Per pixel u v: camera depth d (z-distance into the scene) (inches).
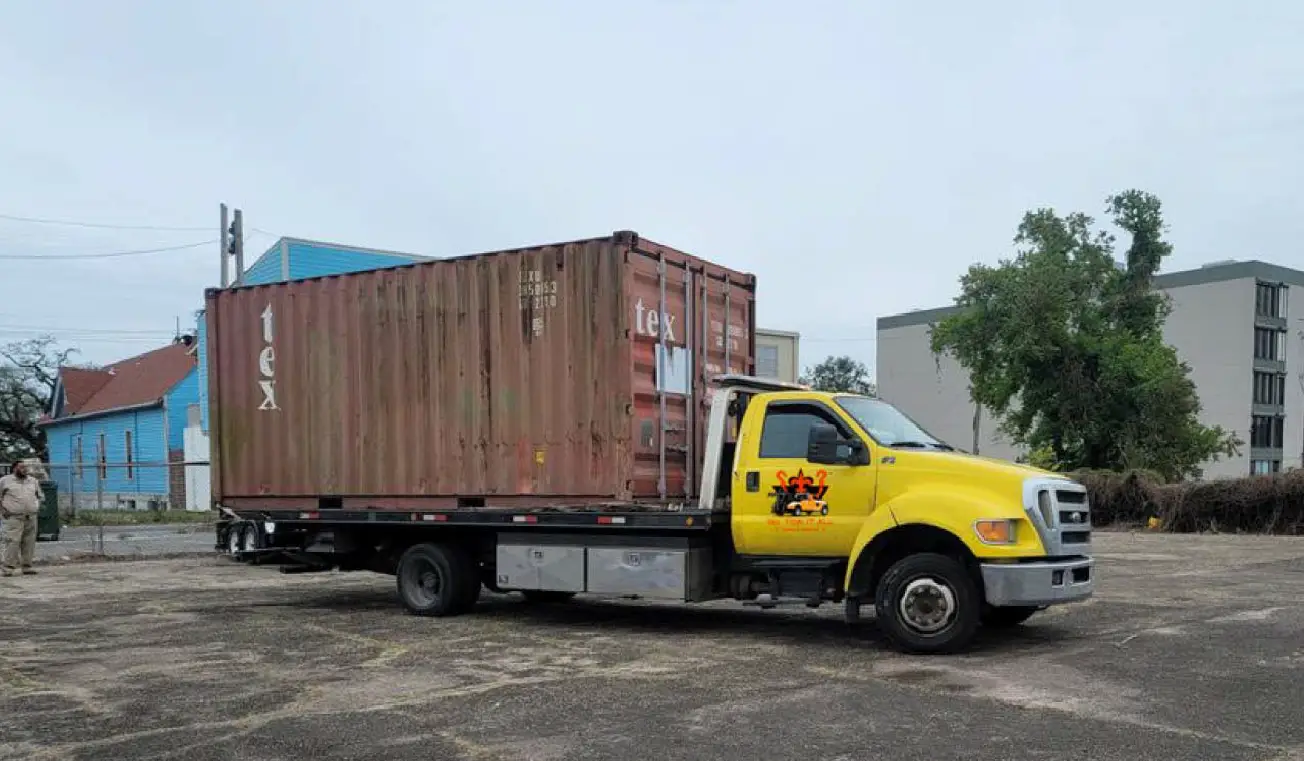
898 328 3385.8
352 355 468.1
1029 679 293.4
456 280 436.5
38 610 483.2
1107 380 1631.4
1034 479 328.8
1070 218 1691.7
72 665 340.8
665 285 415.2
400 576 457.1
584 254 401.7
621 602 499.2
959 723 245.9
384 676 315.6
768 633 391.9
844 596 354.9
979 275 1658.5
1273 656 325.1
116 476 1780.3
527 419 414.6
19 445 2215.8
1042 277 1587.1
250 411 504.1
